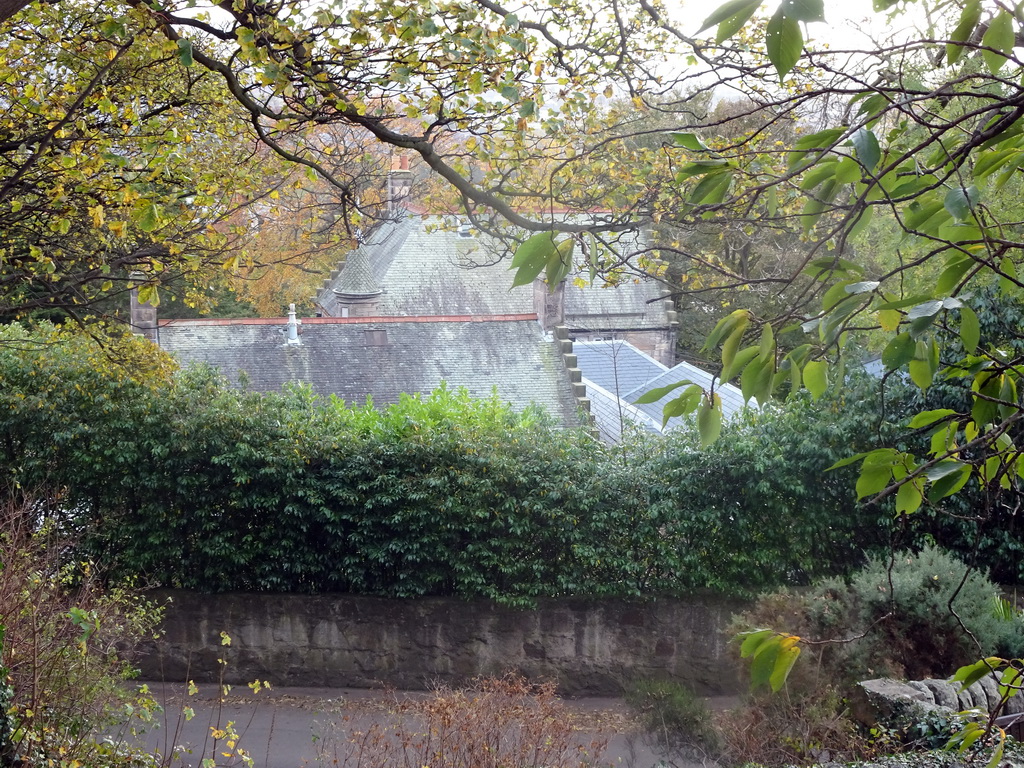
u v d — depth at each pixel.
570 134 8.38
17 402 13.74
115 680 8.49
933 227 2.01
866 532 13.52
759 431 13.79
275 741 11.13
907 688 7.53
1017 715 1.95
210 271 10.72
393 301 42.09
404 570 14.05
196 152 9.38
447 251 43.97
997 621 9.02
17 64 8.25
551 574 14.01
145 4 5.94
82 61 8.20
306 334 28.28
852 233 1.96
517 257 1.75
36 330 14.53
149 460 13.99
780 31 1.48
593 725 11.61
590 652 14.02
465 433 14.33
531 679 13.99
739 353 1.82
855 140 1.63
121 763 7.13
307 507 13.99
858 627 9.14
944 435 2.07
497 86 6.45
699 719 9.18
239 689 13.78
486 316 29.55
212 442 13.88
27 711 6.09
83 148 7.72
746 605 13.77
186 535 14.21
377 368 27.81
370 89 7.07
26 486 13.77
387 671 14.13
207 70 8.91
